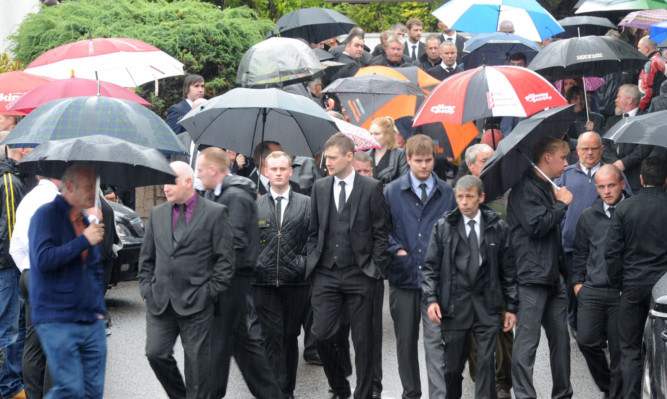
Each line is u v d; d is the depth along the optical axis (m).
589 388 16.23
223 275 13.56
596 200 15.55
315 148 17.08
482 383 14.02
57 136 12.73
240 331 14.36
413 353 15.12
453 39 33.19
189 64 27.47
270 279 15.40
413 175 15.38
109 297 23.22
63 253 11.73
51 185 14.09
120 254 21.69
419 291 15.10
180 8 28.47
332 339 14.79
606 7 30.08
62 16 28.67
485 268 14.04
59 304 11.91
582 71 23.58
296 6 38.16
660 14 26.86
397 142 20.52
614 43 22.78
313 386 16.34
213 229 13.62
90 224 12.13
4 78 19.72
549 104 16.84
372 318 14.67
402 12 44.03
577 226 15.61
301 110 15.40
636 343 14.44
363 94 23.75
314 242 14.88
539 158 14.77
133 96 18.14
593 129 23.88
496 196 15.12
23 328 15.59
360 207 14.60
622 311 14.45
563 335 14.89
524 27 27.80
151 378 16.70
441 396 14.40
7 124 19.44
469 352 14.53
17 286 15.39
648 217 14.12
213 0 37.12
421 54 33.03
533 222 14.60
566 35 31.58
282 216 15.57
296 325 15.67
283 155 15.55
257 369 14.48
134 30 27.61
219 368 13.98
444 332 14.18
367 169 17.25
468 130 22.64
